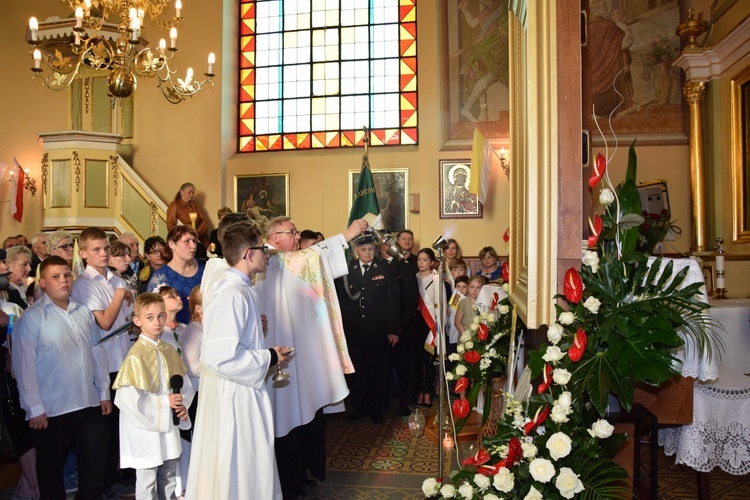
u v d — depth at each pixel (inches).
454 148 432.5
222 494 115.0
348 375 266.2
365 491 163.9
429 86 440.1
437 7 438.6
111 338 166.2
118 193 422.6
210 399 120.3
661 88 394.0
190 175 457.4
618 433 98.9
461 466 135.0
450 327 259.6
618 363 90.7
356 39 467.8
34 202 477.4
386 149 444.8
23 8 486.0
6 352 151.3
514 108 134.1
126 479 172.7
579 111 98.4
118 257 186.7
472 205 429.1
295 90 474.0
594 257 97.0
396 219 436.8
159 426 138.0
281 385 153.6
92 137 418.9
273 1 481.1
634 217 99.8
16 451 146.4
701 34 367.2
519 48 123.5
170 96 321.7
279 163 455.5
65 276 148.5
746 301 226.5
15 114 482.6
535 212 98.5
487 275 315.6
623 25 398.9
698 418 127.8
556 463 89.9
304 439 170.4
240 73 482.3
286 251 163.8
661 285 99.1
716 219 348.5
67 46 446.6
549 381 93.0
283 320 157.8
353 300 239.6
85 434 149.1
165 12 464.4
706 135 359.6
